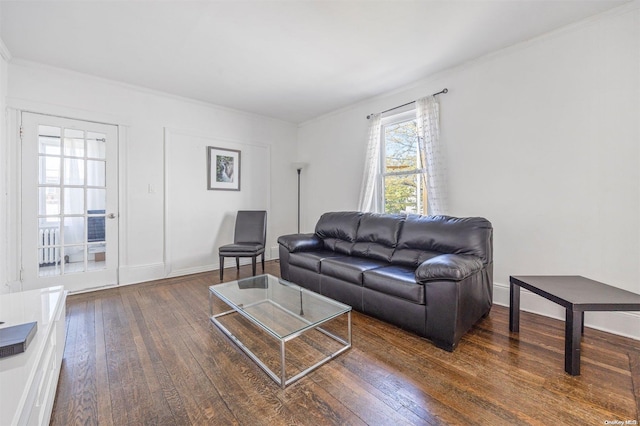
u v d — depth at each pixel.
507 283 2.65
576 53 2.24
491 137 2.73
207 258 4.09
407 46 2.56
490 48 2.61
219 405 1.37
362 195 3.88
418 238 2.62
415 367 1.67
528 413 1.29
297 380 1.56
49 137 2.94
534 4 2.01
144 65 2.90
